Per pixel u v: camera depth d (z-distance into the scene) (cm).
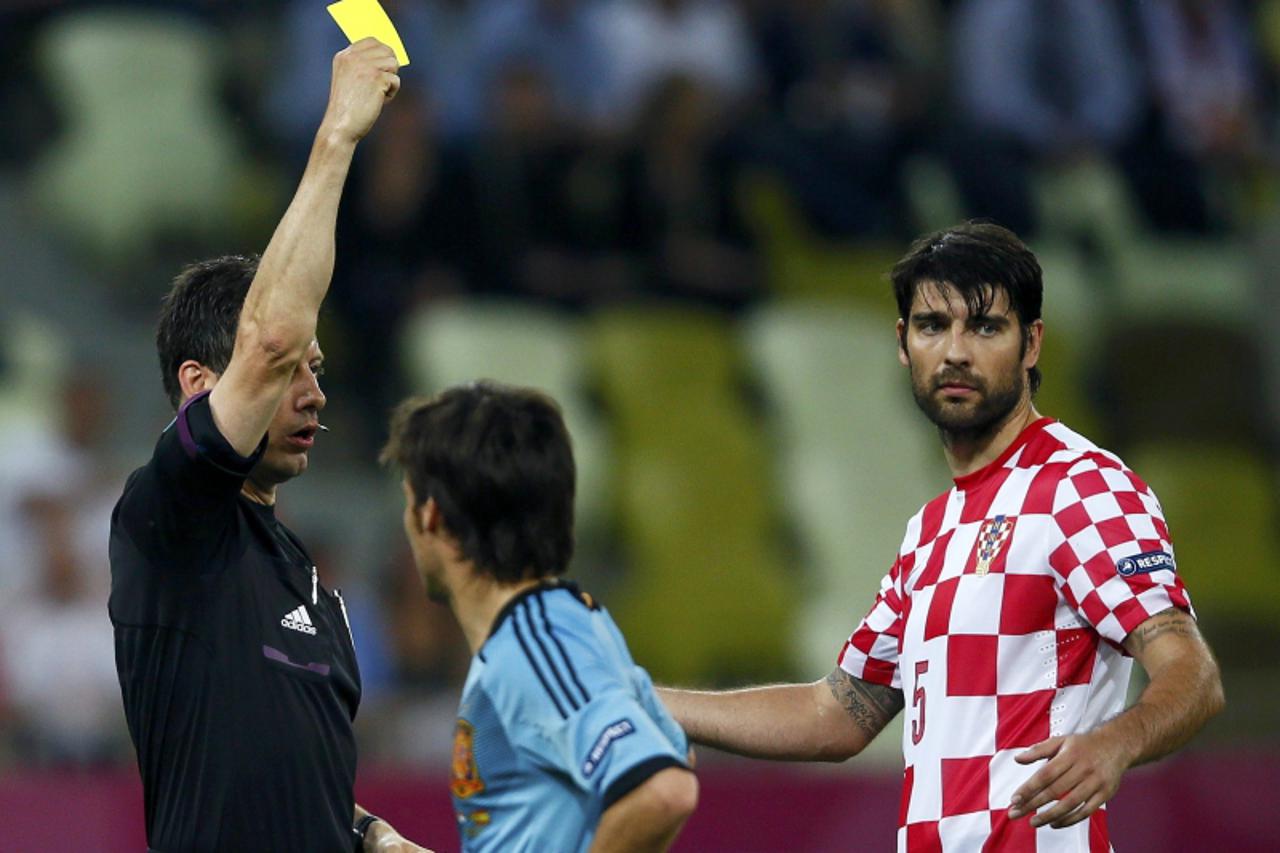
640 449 3272
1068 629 1171
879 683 1320
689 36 3634
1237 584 3581
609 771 936
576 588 1017
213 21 3544
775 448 3406
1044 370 3697
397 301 3212
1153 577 1139
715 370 3425
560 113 3422
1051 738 1084
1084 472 1184
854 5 3828
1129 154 4053
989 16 3916
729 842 2377
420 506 1012
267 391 1043
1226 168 4175
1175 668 1105
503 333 3241
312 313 1045
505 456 994
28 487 2764
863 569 3303
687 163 3481
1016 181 3859
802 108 3753
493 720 986
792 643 3219
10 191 3372
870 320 3619
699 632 3147
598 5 3556
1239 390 3919
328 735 1123
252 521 1137
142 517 1061
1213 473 3738
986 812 1159
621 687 971
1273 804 2525
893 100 3809
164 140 3403
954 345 1209
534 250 3331
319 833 1100
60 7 3447
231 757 1077
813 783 2428
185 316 1147
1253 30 4306
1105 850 1179
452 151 3266
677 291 3459
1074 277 3853
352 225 3195
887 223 3769
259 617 1105
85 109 3378
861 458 3431
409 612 2827
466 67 3356
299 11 3409
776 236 3622
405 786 2289
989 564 1191
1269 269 3972
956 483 1253
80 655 2648
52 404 2972
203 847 1071
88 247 3325
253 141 3494
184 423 1041
